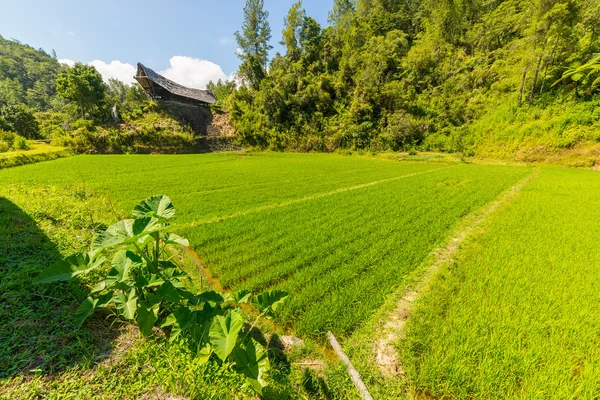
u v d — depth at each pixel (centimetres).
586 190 1318
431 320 389
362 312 410
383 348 347
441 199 1178
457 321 374
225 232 754
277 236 740
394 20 6184
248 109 5216
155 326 297
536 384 275
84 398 202
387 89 4578
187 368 241
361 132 4441
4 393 191
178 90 5197
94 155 3228
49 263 376
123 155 3409
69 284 332
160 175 1848
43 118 5744
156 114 4675
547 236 714
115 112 4431
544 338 343
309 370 294
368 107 4534
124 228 328
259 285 493
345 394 272
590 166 2278
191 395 218
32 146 3198
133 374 230
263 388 245
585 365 303
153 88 4853
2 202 622
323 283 490
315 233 761
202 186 1491
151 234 324
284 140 4853
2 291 296
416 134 4150
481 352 321
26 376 207
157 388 222
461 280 506
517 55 3784
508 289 453
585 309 387
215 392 224
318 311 406
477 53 4481
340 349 334
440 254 643
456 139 3591
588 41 2922
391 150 4166
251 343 261
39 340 241
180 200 1170
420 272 550
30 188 952
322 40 6028
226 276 519
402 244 689
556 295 434
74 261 282
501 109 3412
